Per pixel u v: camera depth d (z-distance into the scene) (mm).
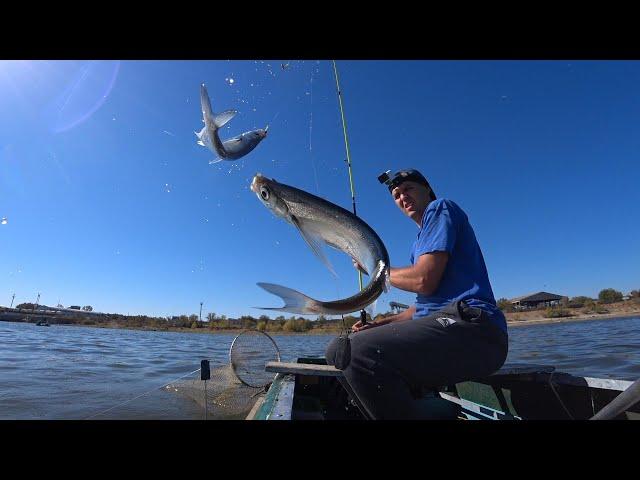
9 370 12297
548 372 2961
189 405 6242
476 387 3537
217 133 2266
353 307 1872
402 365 1854
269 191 1973
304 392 4012
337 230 1988
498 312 2025
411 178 2592
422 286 2029
